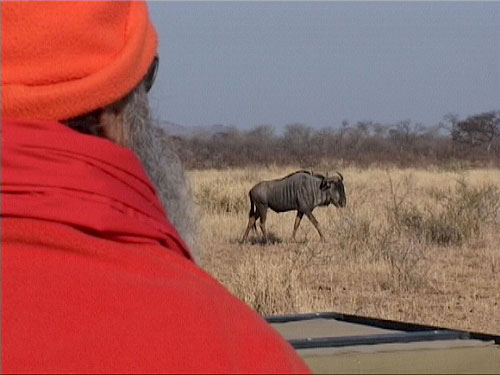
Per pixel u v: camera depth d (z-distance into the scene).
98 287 1.31
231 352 1.31
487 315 9.67
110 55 1.41
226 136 67.31
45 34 1.34
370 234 14.82
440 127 76.06
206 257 13.38
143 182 1.45
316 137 67.88
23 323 1.27
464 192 19.06
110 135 1.47
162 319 1.30
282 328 2.63
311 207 16.25
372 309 9.83
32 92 1.33
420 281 11.30
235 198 21.47
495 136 72.06
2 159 1.31
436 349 2.15
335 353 2.10
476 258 13.77
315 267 12.57
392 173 41.12
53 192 1.33
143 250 1.39
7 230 1.31
